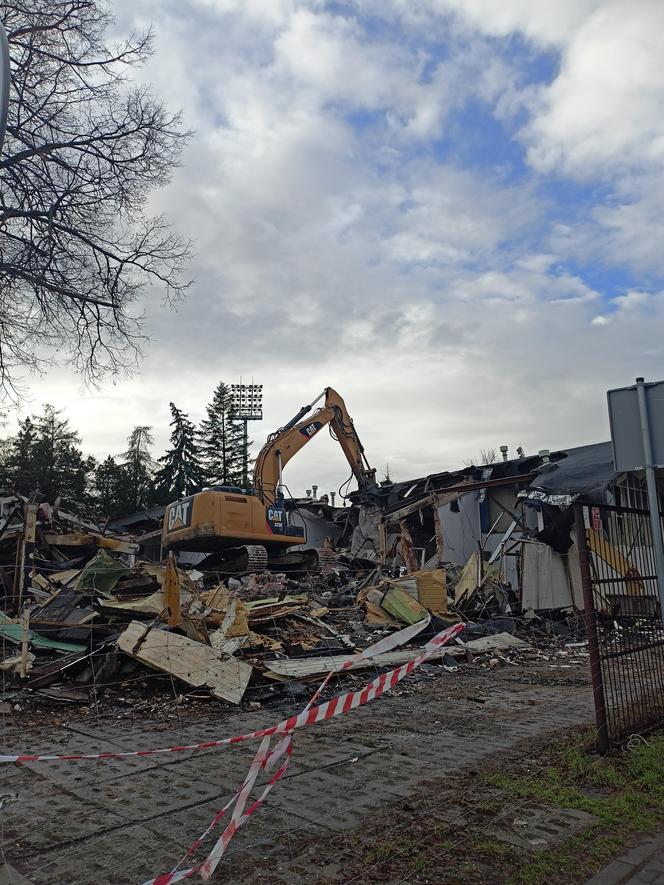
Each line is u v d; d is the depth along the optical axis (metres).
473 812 4.39
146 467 64.81
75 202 16.16
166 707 8.05
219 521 19.70
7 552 18.27
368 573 20.58
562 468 21.56
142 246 17.17
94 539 19.31
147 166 17.09
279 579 18.45
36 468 50.72
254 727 7.14
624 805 4.41
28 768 5.52
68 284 16.34
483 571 17.77
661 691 6.20
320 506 34.06
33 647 9.91
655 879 3.46
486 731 6.73
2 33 3.35
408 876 3.53
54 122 15.59
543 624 16.30
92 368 17.38
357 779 5.17
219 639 10.52
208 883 3.46
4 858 3.80
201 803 4.66
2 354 15.69
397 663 10.93
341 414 25.94
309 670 9.58
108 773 5.37
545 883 3.44
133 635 9.35
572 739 6.12
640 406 5.61
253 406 66.56
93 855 3.83
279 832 4.12
